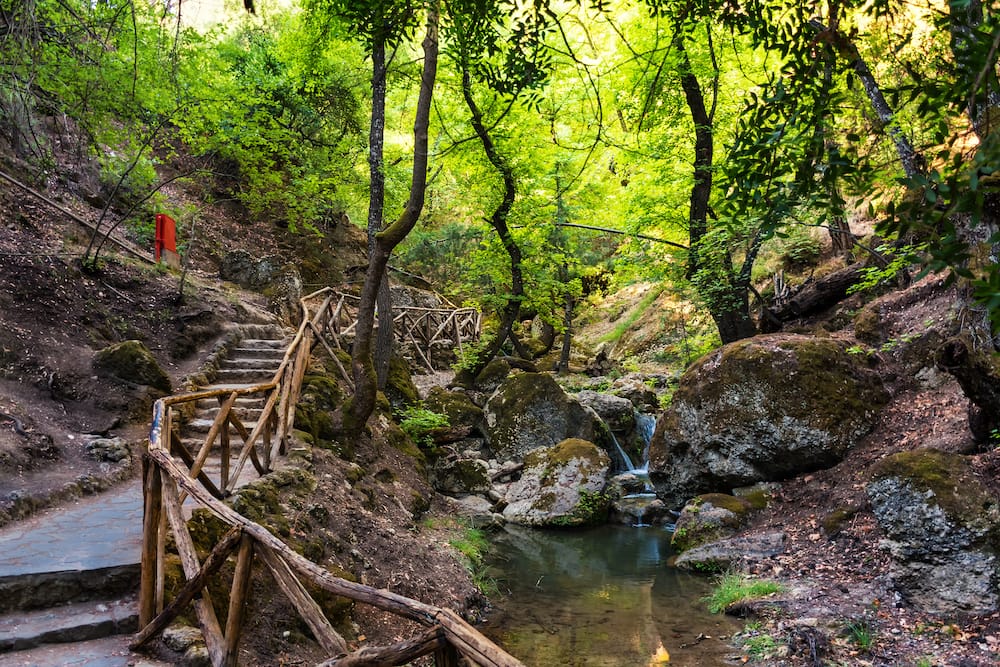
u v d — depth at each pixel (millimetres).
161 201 11008
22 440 5824
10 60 6738
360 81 13055
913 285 9430
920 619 5062
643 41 9484
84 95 8023
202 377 8469
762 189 2268
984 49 1617
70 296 8297
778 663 4734
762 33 2596
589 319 22859
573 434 11375
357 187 13078
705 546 7234
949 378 7695
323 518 5895
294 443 7008
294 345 7469
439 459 10312
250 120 10594
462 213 19516
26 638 3514
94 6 7551
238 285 12797
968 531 5203
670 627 5637
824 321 11578
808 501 7410
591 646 5289
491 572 7176
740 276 10234
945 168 1623
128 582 4043
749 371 8188
